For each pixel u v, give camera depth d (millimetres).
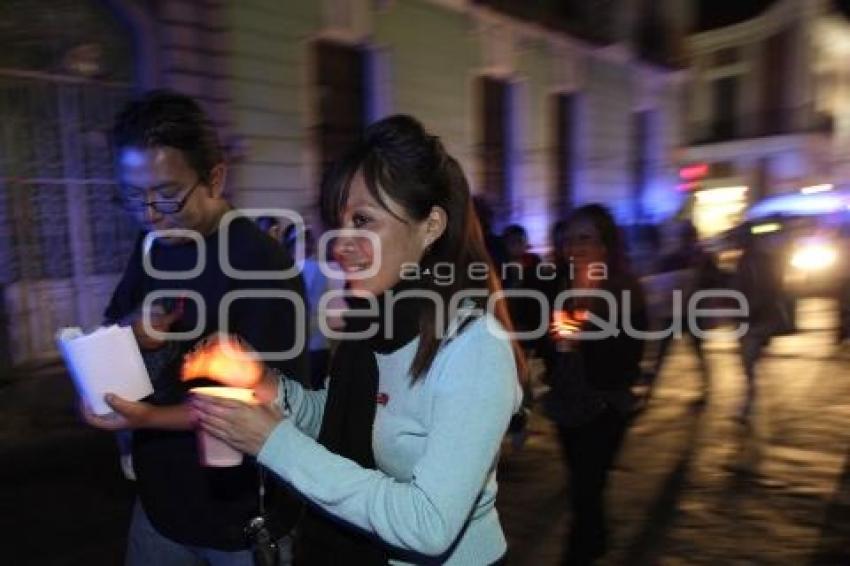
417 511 1068
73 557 3496
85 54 6801
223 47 7402
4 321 6227
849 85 26875
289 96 8125
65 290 6852
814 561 3377
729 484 4289
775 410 5801
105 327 1436
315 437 1481
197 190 1586
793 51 22984
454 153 10648
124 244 7270
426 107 10062
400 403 1202
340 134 9016
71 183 6859
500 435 1134
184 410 1437
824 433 5203
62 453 4855
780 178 23750
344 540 1283
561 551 3477
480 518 1264
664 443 5023
